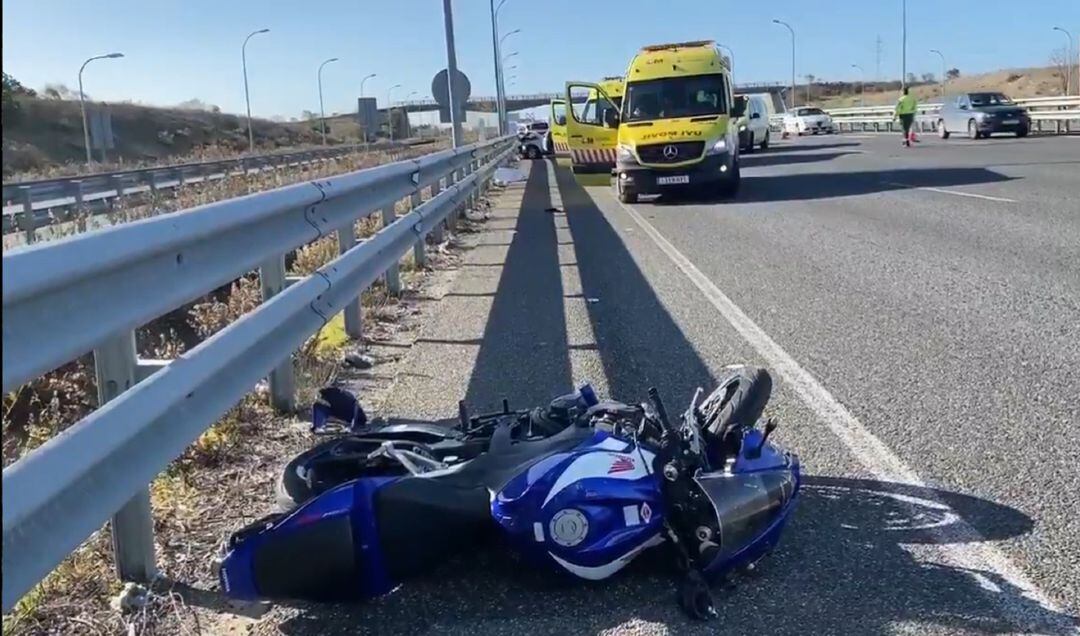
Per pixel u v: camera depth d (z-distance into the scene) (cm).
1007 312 781
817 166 2698
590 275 1041
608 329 772
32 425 502
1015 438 497
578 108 2436
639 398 580
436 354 708
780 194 1936
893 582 355
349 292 640
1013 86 9569
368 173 723
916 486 441
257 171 2847
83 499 280
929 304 823
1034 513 409
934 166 2389
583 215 1717
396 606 349
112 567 369
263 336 440
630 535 339
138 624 334
